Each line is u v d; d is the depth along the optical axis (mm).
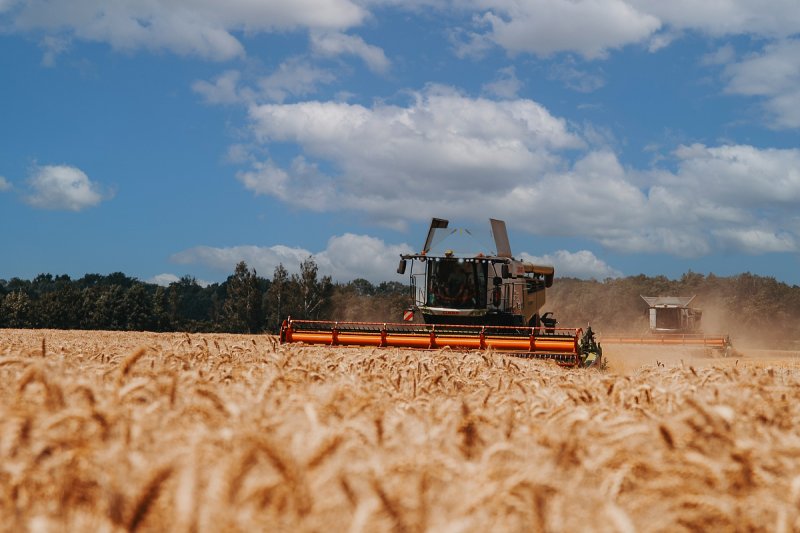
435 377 7508
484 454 3322
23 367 5875
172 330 95875
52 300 94250
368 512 2604
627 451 3449
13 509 2773
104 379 5848
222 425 3699
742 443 3439
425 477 3043
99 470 2904
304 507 2668
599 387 6555
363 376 7359
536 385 6715
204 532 2447
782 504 2986
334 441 3117
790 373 9258
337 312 87375
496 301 23047
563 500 2926
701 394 5840
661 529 2908
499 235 23672
